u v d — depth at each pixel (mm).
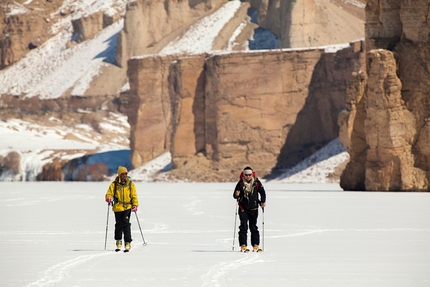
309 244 57750
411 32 168125
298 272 44344
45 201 121875
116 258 50812
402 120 163250
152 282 41062
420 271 44562
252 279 41938
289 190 167000
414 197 128750
